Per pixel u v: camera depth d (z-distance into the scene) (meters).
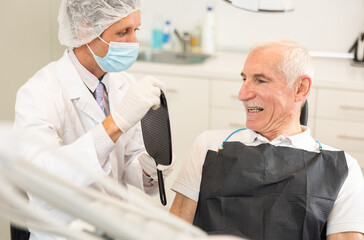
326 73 2.85
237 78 2.82
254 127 1.45
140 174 1.62
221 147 1.47
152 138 1.38
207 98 2.91
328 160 1.37
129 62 1.53
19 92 1.46
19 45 2.46
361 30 3.16
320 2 3.18
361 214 1.32
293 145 1.42
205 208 1.40
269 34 3.33
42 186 0.38
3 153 0.34
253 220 1.33
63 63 1.53
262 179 1.35
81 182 1.21
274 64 1.36
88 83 1.55
